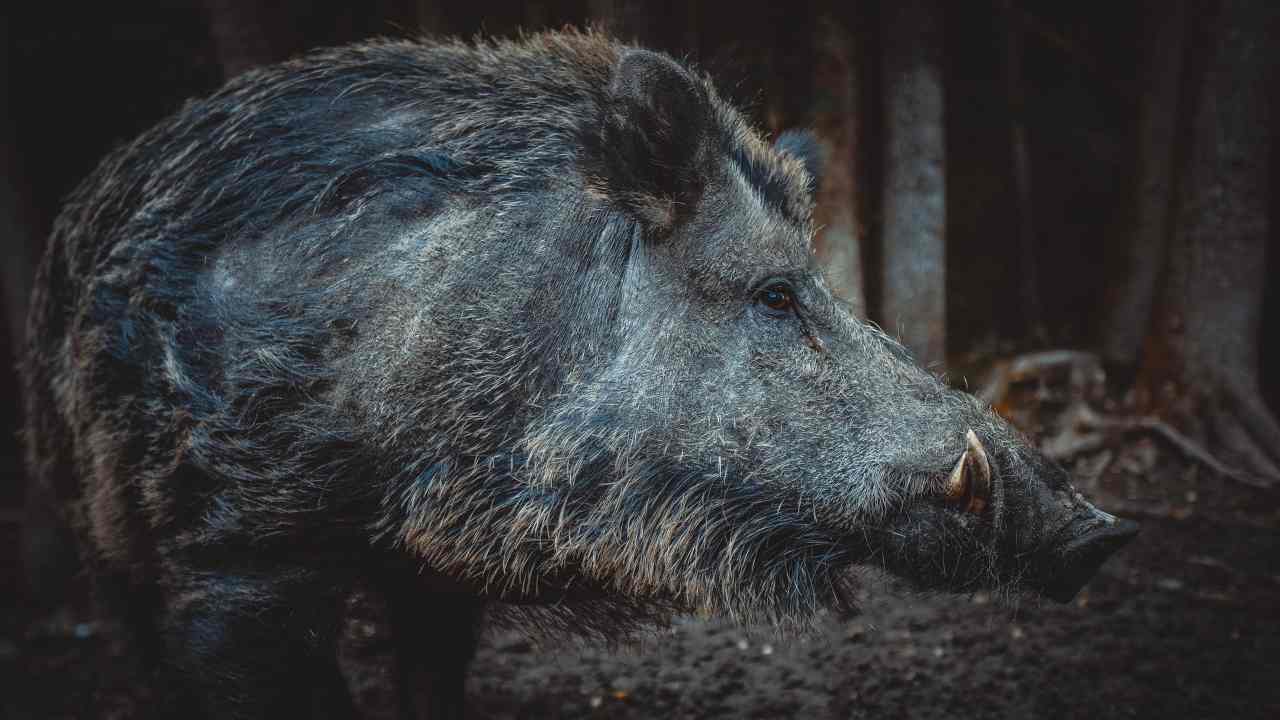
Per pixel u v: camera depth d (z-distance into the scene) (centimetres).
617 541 312
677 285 312
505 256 310
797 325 312
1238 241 772
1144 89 835
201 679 332
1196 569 578
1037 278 960
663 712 452
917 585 306
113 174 381
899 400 304
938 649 491
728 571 311
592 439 308
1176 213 794
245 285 323
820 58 684
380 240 315
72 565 668
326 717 342
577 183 317
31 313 419
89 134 892
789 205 326
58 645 610
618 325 312
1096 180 965
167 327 330
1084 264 962
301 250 319
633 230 315
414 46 369
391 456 309
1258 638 487
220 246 331
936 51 718
